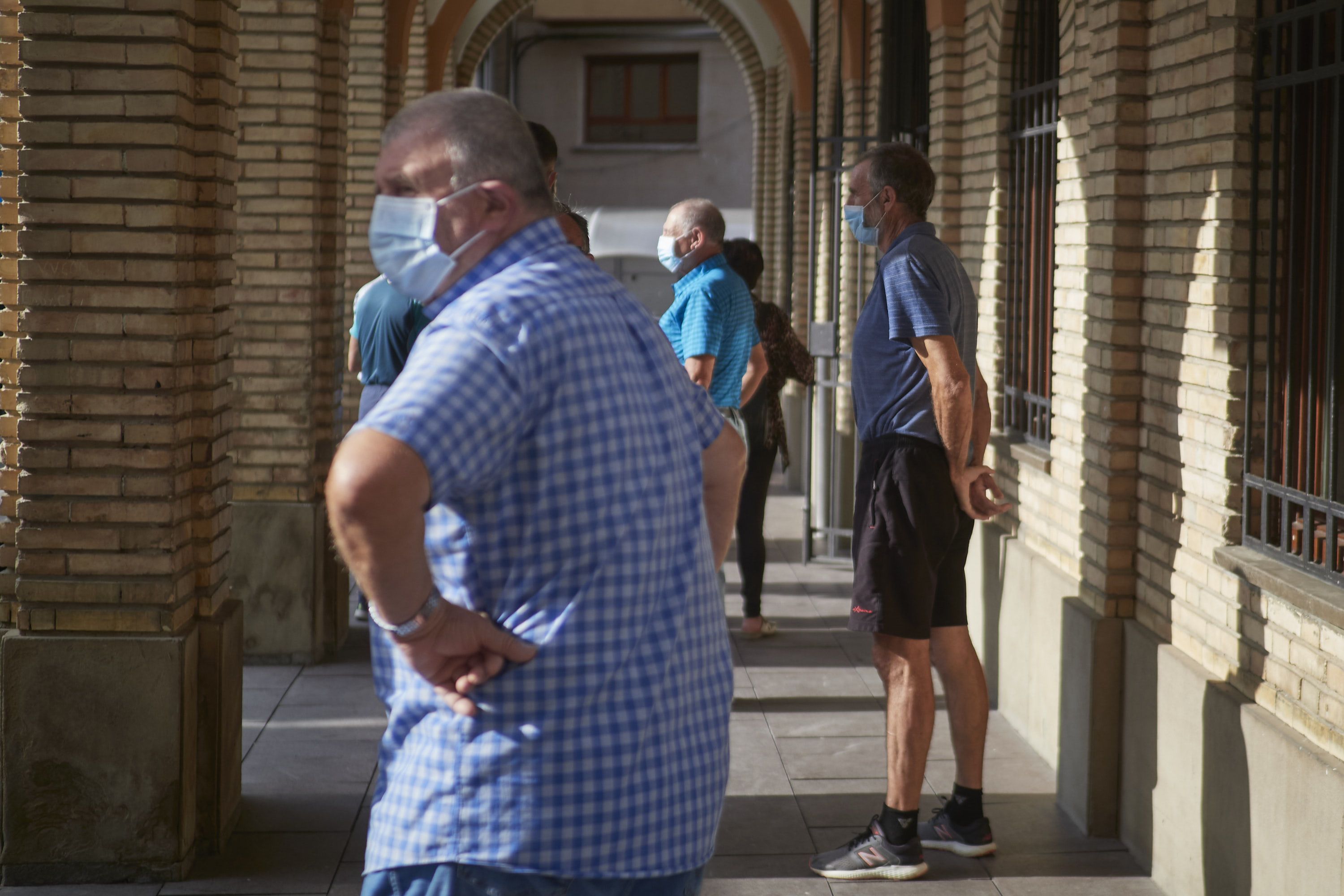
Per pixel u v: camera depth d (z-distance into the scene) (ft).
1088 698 14.70
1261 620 11.71
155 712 13.07
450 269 6.50
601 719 6.17
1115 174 14.35
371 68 29.01
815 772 16.85
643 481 6.39
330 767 16.67
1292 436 11.91
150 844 13.23
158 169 12.62
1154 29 14.02
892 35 26.13
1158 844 13.55
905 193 13.64
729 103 86.17
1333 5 10.89
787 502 38.81
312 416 21.31
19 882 13.12
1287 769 10.84
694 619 6.57
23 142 12.53
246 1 20.68
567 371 6.22
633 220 72.08
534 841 6.10
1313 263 11.55
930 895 13.28
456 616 6.05
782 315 23.26
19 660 12.96
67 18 12.42
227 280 14.16
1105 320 14.64
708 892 13.38
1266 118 12.19
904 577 13.26
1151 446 14.21
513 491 6.19
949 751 17.56
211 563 13.89
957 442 13.00
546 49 87.10
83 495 12.95
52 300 12.72
